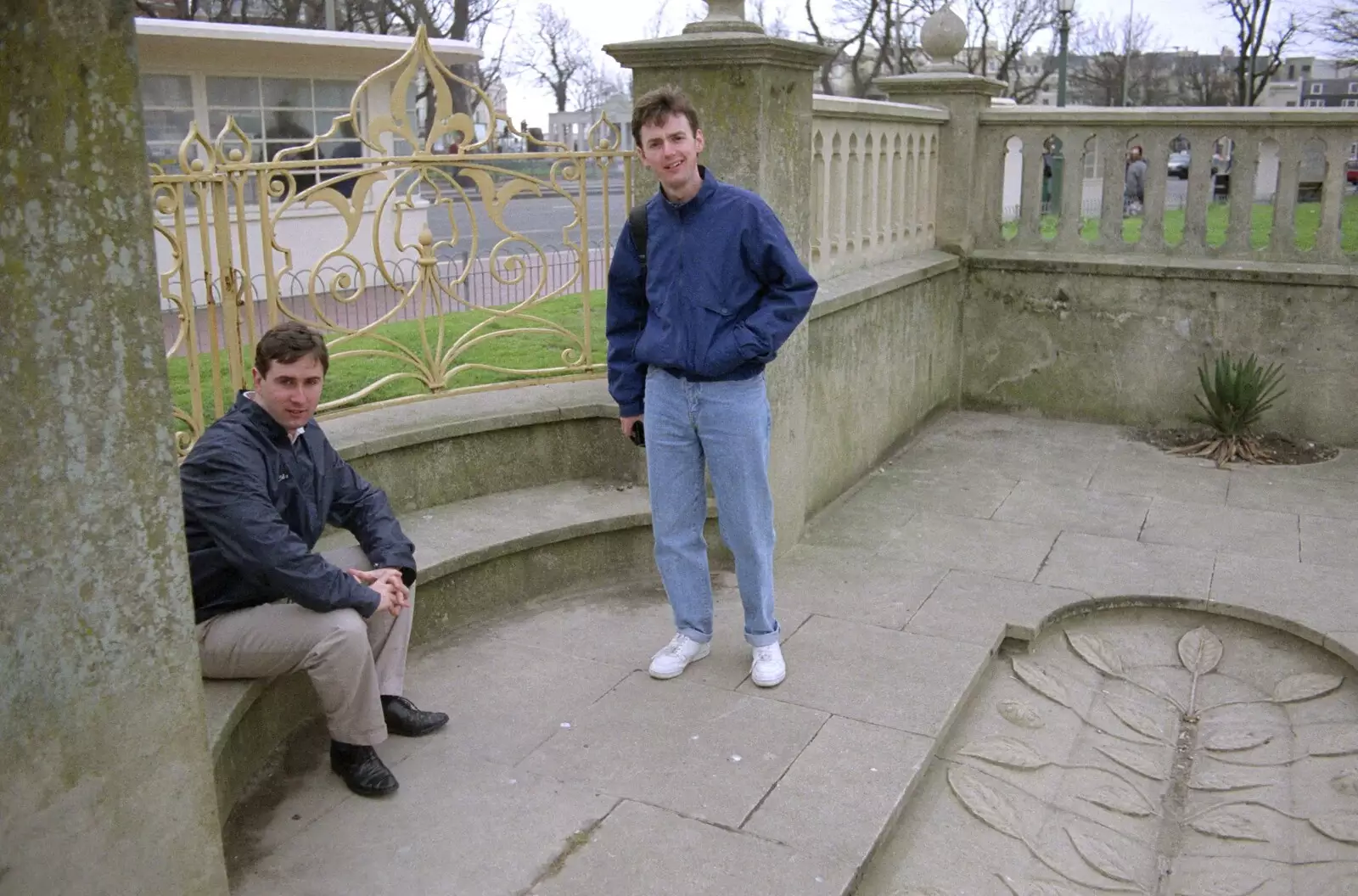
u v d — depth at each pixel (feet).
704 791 10.25
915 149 21.90
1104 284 22.67
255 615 9.95
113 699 6.49
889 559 15.92
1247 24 110.11
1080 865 10.11
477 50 41.14
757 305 11.20
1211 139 21.80
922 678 12.37
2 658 5.94
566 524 14.48
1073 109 22.53
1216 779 11.57
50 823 6.31
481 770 10.64
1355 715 12.28
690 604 12.37
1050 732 12.24
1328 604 14.25
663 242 11.11
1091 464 20.59
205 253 12.81
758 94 13.69
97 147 5.90
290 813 10.00
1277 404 21.79
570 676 12.50
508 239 16.17
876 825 9.74
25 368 5.79
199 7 79.97
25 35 5.52
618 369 12.11
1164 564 15.66
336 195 14.32
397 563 10.98
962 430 22.99
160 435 6.47
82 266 5.94
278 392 9.78
